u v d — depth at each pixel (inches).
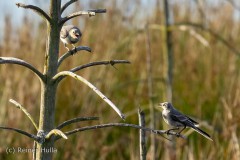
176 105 553.3
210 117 527.5
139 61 599.5
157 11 655.1
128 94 557.6
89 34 567.2
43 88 168.2
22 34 574.6
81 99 513.0
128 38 504.4
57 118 500.4
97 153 466.3
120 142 483.8
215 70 590.2
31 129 468.8
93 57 545.6
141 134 181.3
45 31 562.6
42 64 533.0
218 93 556.1
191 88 584.4
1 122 470.9
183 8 709.9
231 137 406.0
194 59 616.1
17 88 503.8
